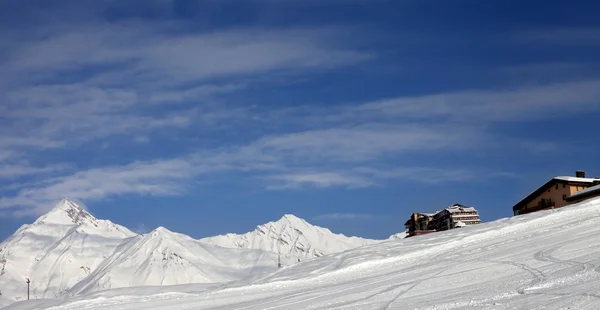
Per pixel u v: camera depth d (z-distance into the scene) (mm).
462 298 22281
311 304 26547
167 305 31969
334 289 30688
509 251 33875
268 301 29516
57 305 34906
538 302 19188
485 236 42344
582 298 18656
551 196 74000
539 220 44438
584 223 39594
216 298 32906
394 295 25891
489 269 29062
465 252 36875
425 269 32812
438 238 45531
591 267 24594
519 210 78750
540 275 24922
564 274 24094
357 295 27297
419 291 26094
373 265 38531
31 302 37469
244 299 31688
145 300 34250
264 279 40969
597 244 30750
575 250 30172
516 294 21375
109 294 39344
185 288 41375
